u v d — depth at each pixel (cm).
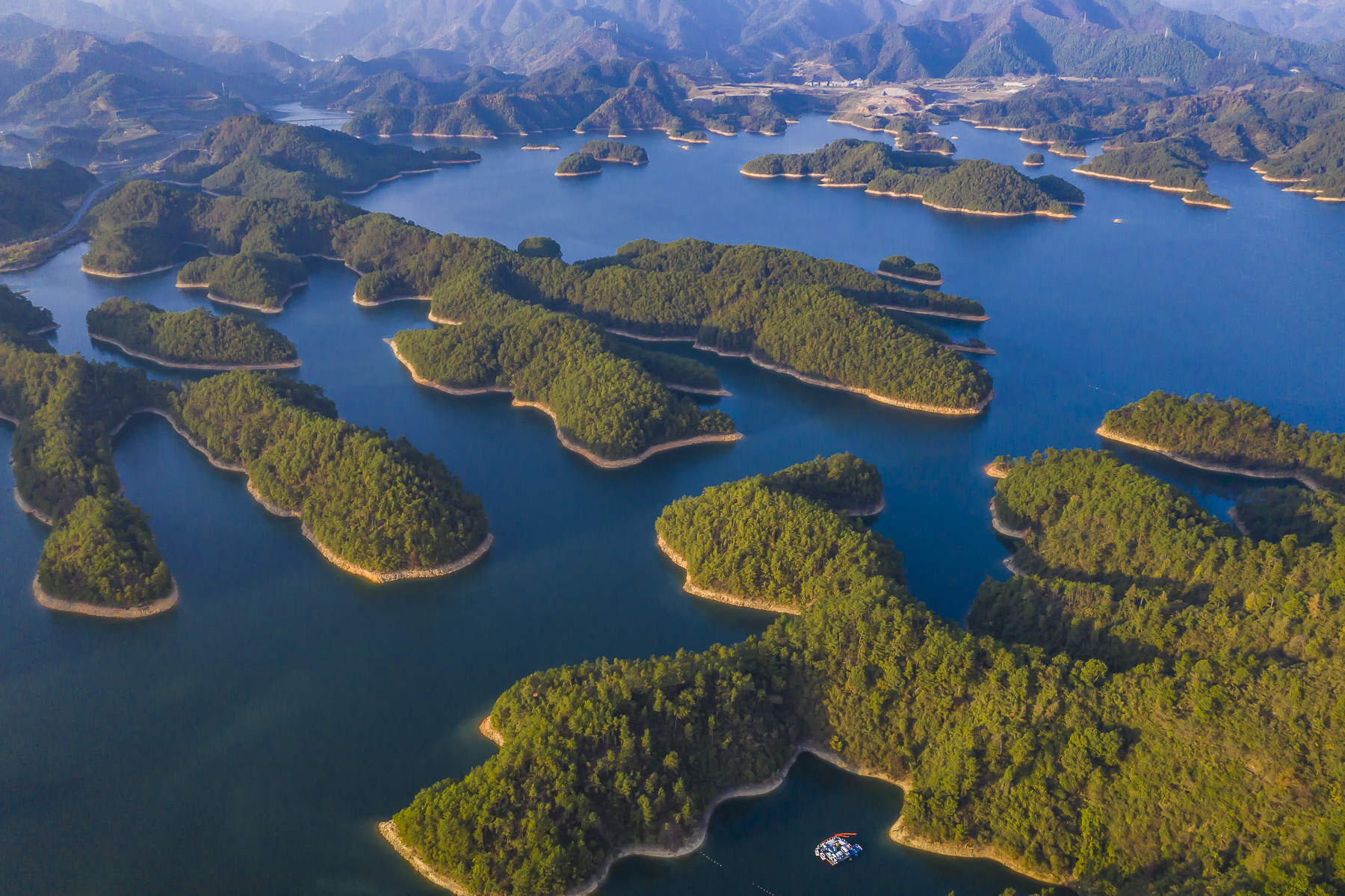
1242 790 14262
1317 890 12212
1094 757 15562
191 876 16038
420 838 15625
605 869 15512
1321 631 16362
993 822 15688
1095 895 14050
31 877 16088
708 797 16625
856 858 15912
